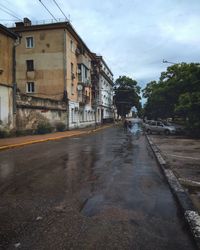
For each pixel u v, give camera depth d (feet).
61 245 10.86
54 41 108.27
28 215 14.23
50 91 108.68
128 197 17.60
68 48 111.04
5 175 24.35
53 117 94.27
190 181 21.43
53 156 37.14
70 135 79.97
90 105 158.30
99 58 193.36
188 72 88.99
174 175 23.41
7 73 66.03
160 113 137.08
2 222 13.29
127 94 251.60
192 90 86.69
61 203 16.25
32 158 35.24
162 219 13.73
